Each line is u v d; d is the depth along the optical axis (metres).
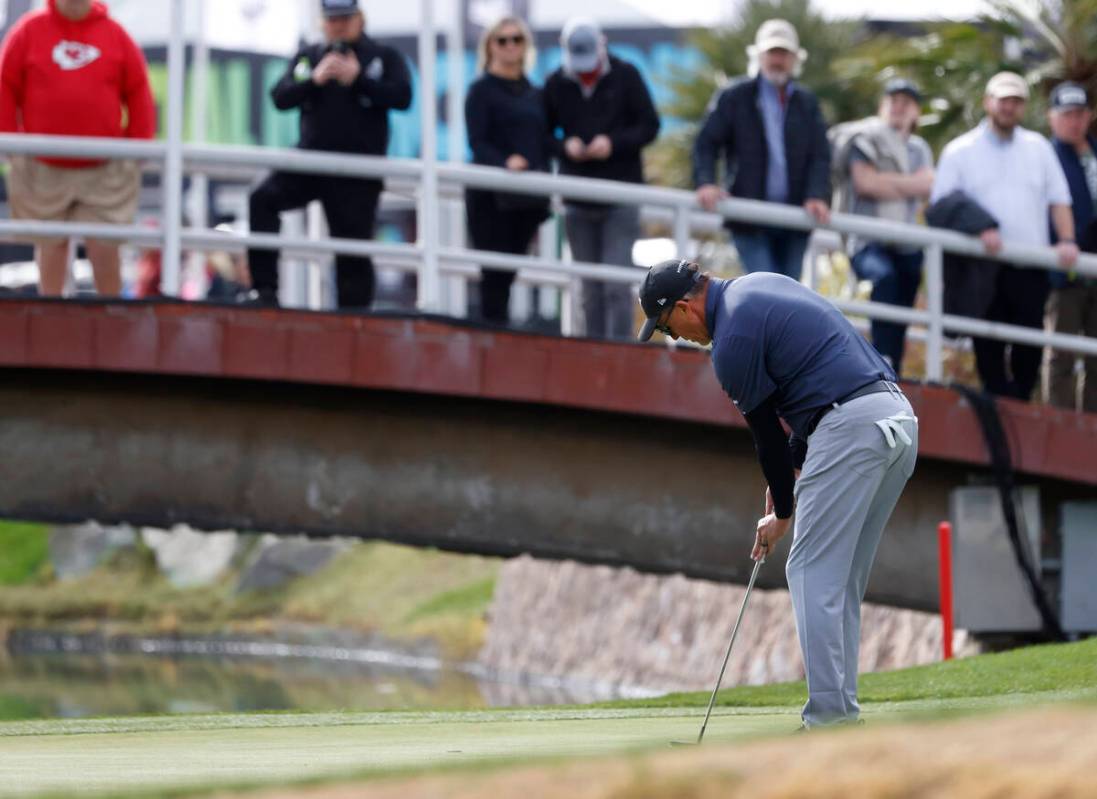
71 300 36.47
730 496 40.88
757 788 8.78
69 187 38.56
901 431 20.06
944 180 42.78
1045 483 43.22
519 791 9.32
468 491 39.38
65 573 151.38
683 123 87.12
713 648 80.44
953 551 42.50
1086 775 8.37
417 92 80.69
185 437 38.06
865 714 22.53
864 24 88.94
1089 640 33.97
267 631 134.75
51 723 25.61
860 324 53.69
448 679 102.69
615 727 22.41
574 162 41.25
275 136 73.81
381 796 9.72
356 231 39.75
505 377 38.09
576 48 40.25
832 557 20.23
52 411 37.62
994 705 22.67
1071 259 42.25
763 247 40.91
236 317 36.97
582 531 40.09
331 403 38.66
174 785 13.36
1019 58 69.19
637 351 38.78
